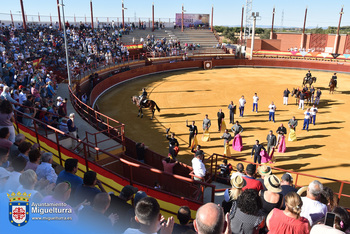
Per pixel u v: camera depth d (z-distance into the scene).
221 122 19.16
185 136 18.70
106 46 43.06
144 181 11.88
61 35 43.22
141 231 2.94
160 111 24.28
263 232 4.98
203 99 28.05
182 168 11.52
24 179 3.83
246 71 46.56
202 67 49.31
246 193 4.08
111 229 3.77
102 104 26.66
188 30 65.44
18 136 6.91
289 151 16.27
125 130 19.77
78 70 30.56
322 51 66.06
